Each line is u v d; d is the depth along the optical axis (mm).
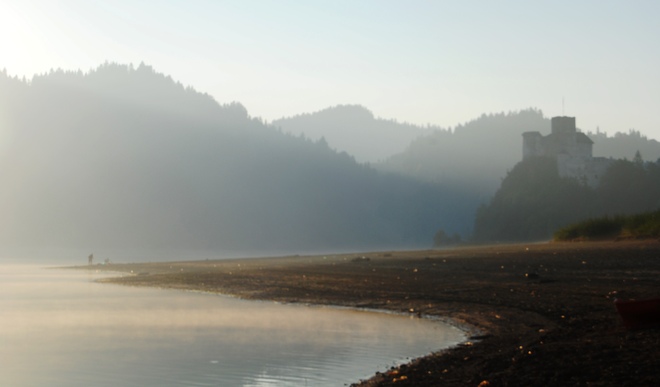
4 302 35031
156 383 16453
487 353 17234
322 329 23594
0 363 18797
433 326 23625
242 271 51625
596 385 12758
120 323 26359
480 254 50656
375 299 31172
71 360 19266
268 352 19703
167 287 43469
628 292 25906
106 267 78875
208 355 19516
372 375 16359
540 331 19953
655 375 13109
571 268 35062
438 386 13812
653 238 47656
